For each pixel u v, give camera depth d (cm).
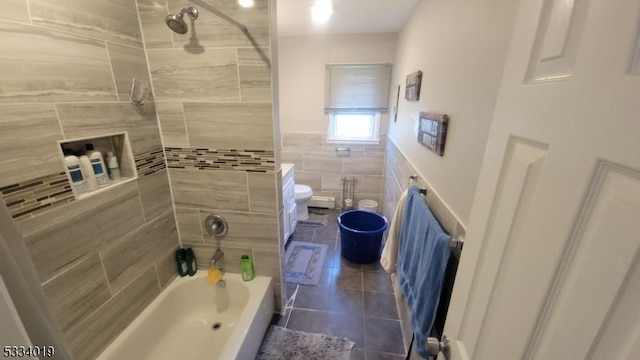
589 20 36
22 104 88
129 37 129
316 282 221
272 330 174
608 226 32
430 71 157
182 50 138
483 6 92
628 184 30
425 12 174
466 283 70
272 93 141
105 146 127
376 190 356
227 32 133
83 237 112
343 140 341
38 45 91
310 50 315
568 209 38
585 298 35
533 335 44
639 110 29
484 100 89
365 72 313
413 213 138
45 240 97
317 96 330
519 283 48
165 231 163
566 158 39
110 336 128
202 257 180
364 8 218
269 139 149
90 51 110
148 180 147
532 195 47
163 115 151
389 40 300
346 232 240
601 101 33
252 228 169
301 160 356
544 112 44
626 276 30
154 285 156
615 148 31
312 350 161
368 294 208
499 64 81
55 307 102
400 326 179
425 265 107
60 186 101
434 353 80
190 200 167
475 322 64
